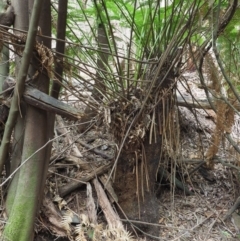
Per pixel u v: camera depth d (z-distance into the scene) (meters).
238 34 1.16
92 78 1.09
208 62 1.18
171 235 1.27
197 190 1.50
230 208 1.42
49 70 0.99
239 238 1.28
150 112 1.11
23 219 1.06
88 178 1.31
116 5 1.24
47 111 1.07
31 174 1.07
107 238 1.11
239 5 1.04
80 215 1.16
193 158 1.54
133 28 1.19
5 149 1.05
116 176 1.21
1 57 1.15
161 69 1.09
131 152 1.14
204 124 1.75
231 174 1.53
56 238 1.15
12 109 1.01
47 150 1.12
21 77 0.97
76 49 1.30
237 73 1.21
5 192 1.17
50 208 1.17
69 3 1.33
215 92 1.22
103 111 1.13
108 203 1.22
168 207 1.40
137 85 1.13
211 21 1.01
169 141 1.19
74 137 1.53
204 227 1.32
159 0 1.08
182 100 1.54
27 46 0.92
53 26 1.31
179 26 1.04
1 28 0.94
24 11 1.02
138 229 1.21
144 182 1.19
